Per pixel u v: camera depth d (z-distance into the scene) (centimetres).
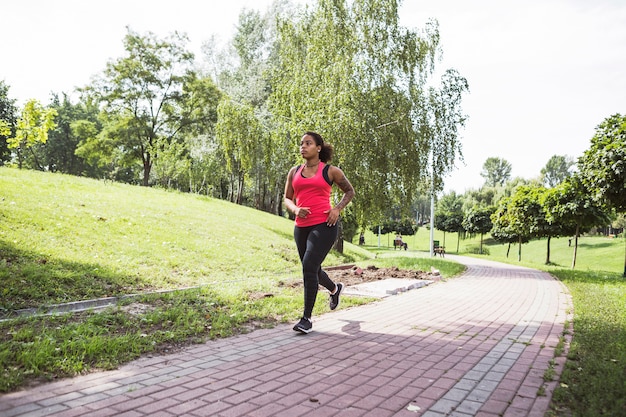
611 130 1433
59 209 1089
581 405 272
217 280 880
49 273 637
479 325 549
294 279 895
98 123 6147
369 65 1623
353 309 650
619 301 766
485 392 305
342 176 514
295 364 371
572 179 1875
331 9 1605
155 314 508
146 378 327
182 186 4578
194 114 3828
